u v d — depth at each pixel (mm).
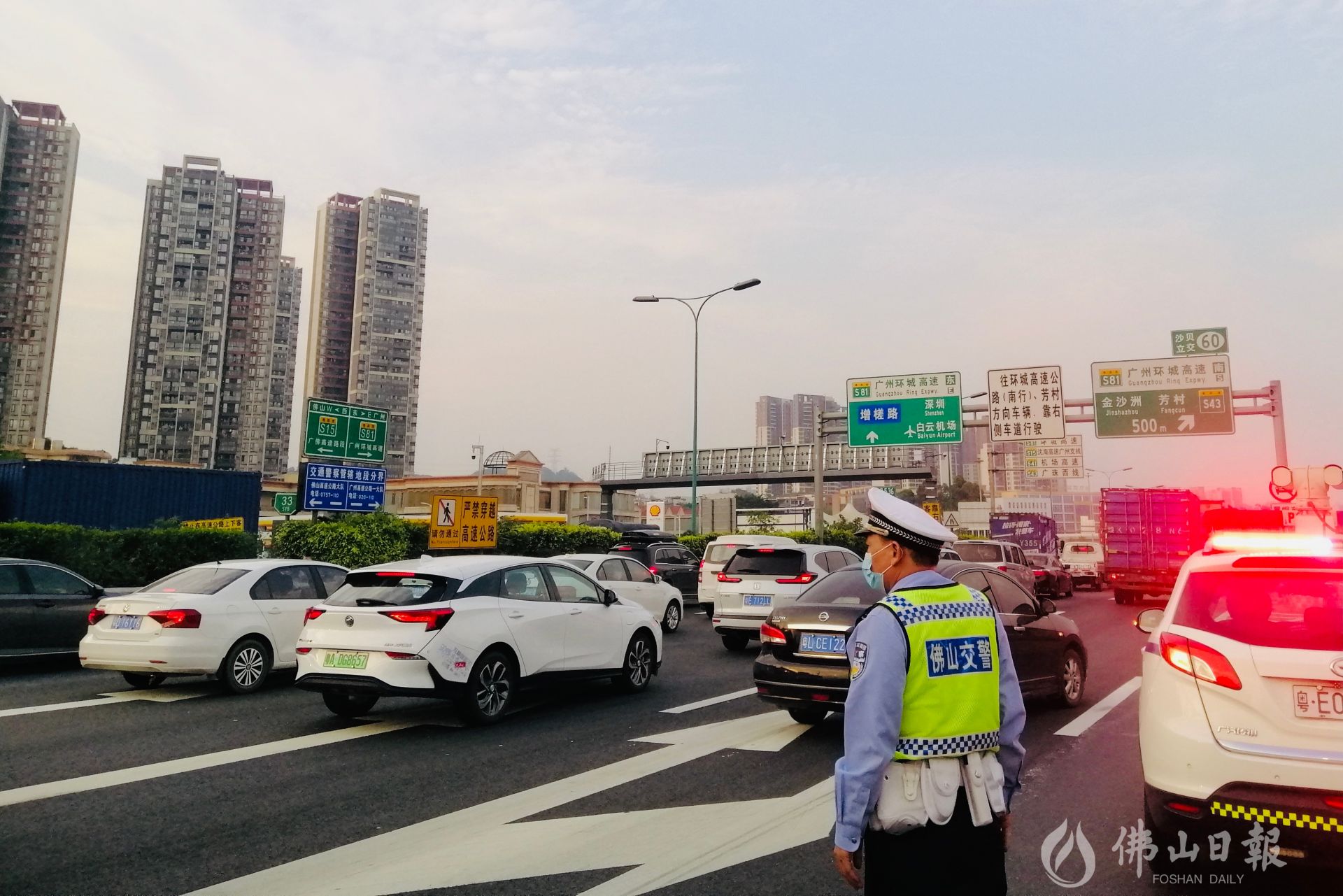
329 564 11461
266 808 5547
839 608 7746
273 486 81750
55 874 4367
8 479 21594
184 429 125562
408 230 150625
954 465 131875
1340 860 3646
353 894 4102
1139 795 5805
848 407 26938
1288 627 4008
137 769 6570
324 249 151000
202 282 128000
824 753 7129
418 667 7707
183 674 9750
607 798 5777
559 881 4266
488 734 7855
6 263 117000
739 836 4961
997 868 2295
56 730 8000
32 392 116875
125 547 17078
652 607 16891
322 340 149500
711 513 55594
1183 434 24266
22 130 119250
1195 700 4051
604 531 25734
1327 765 3676
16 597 11266
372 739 7648
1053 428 25172
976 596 2484
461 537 20188
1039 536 37250
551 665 8945
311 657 8023
